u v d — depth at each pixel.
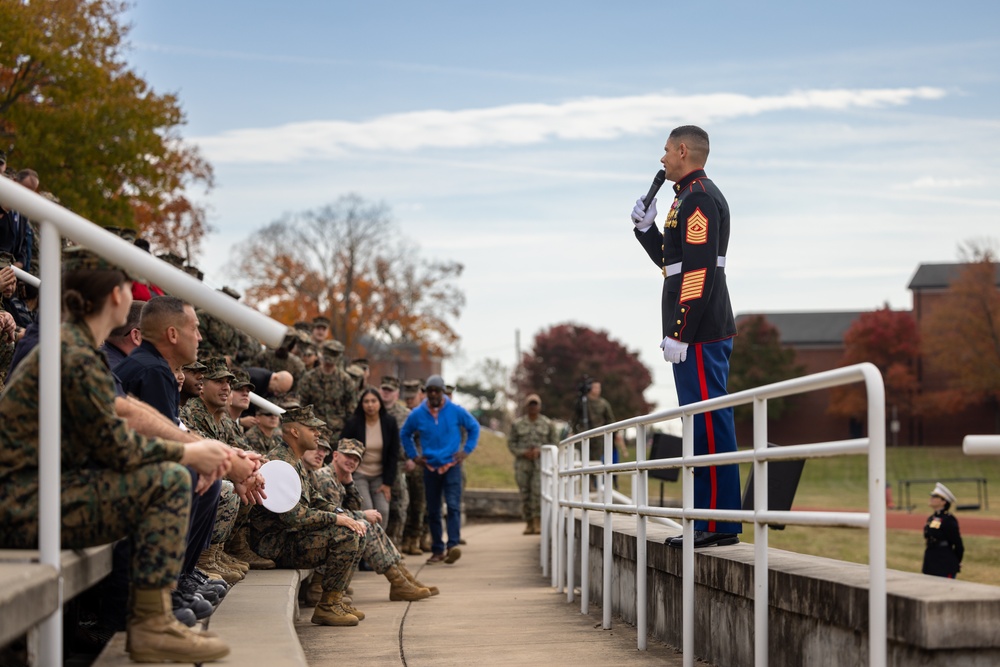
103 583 4.77
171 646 3.86
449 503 13.61
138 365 5.12
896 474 56.22
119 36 21.64
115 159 21.12
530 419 18.34
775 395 4.49
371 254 55.38
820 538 23.66
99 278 3.83
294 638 4.71
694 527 6.21
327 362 12.18
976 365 65.19
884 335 72.94
